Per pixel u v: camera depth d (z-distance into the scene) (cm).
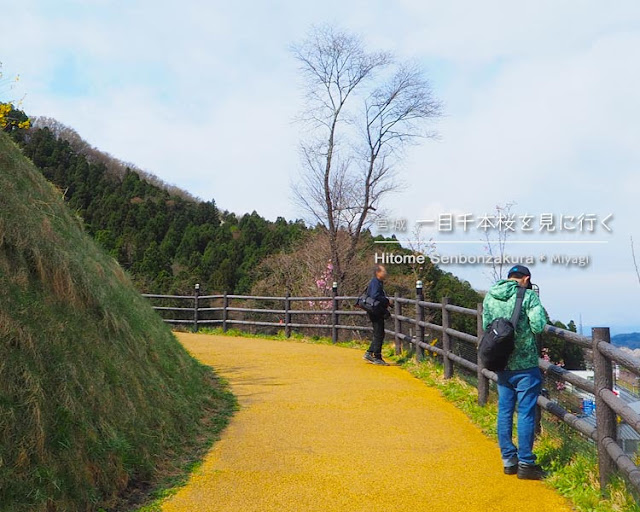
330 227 1966
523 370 413
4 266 405
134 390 455
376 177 2008
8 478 294
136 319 577
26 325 373
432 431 532
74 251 531
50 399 350
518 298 417
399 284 1939
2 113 782
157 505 366
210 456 465
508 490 386
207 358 978
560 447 438
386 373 834
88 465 349
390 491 388
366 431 533
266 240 3488
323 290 1880
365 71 1992
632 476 303
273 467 438
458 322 1292
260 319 1667
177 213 4906
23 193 523
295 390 714
